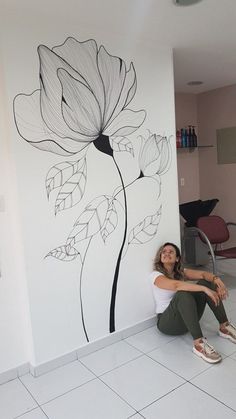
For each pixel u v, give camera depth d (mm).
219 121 4438
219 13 2131
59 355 2246
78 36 2191
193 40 2594
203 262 4191
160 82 2654
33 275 2100
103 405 1856
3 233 2064
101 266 2412
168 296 2549
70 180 2219
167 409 1797
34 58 2018
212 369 2119
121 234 2504
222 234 3832
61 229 2199
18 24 1947
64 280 2236
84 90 2242
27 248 2066
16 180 2002
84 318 2350
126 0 1913
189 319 2283
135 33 2404
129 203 2535
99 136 2340
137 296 2631
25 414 1825
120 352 2377
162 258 2604
